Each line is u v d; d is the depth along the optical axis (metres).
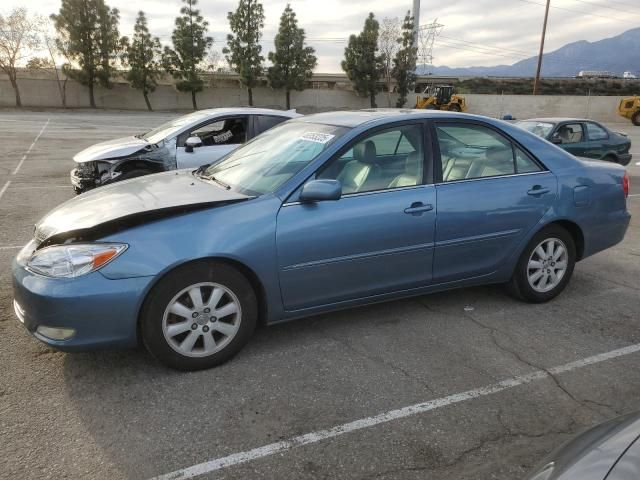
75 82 44.69
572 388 3.24
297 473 2.46
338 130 3.82
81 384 3.17
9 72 41.28
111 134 21.20
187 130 7.90
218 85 50.84
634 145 22.03
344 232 3.52
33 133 20.61
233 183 3.82
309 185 3.36
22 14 41.09
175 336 3.23
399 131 3.86
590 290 4.92
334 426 2.82
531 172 4.30
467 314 4.30
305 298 3.55
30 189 9.37
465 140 4.10
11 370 3.31
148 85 45.50
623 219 4.79
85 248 3.01
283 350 3.64
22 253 3.40
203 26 45.56
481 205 4.00
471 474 2.48
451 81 70.12
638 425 1.75
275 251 3.35
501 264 4.25
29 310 3.03
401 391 3.16
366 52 50.56
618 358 3.62
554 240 4.45
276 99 51.41
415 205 3.75
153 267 3.05
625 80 72.88
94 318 2.99
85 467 2.48
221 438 2.70
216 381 3.23
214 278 3.24
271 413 2.92
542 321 4.19
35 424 2.79
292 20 48.41
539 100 45.59
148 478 2.42
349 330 3.97
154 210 3.15
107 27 43.00
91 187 7.61
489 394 3.15
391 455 2.60
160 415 2.89
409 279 3.88
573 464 1.66
